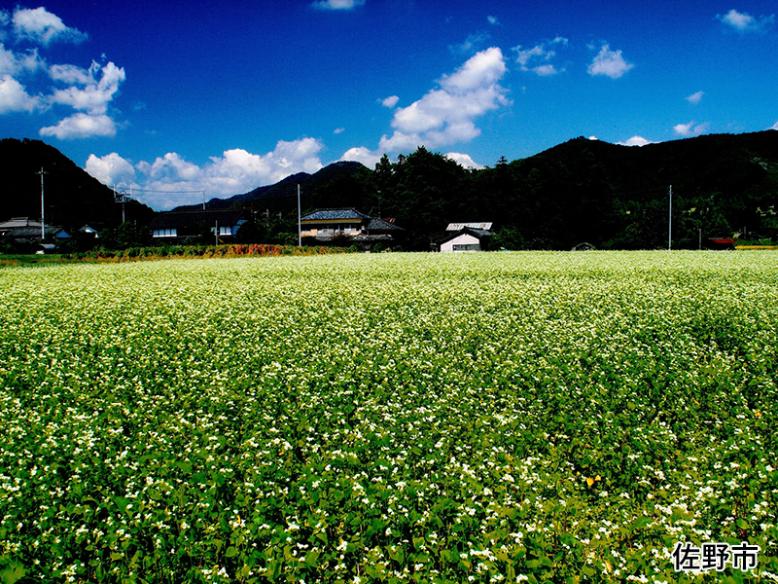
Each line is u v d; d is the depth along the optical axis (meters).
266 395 9.80
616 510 6.22
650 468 7.06
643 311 17.23
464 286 24.12
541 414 9.04
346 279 28.22
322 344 13.70
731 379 10.44
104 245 68.31
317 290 23.38
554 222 93.81
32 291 23.91
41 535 5.66
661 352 12.57
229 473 6.87
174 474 6.92
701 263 35.38
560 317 17.16
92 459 7.18
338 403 9.56
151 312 18.27
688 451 7.53
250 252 57.47
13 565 5.11
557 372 10.96
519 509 5.97
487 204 105.00
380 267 35.47
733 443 7.54
